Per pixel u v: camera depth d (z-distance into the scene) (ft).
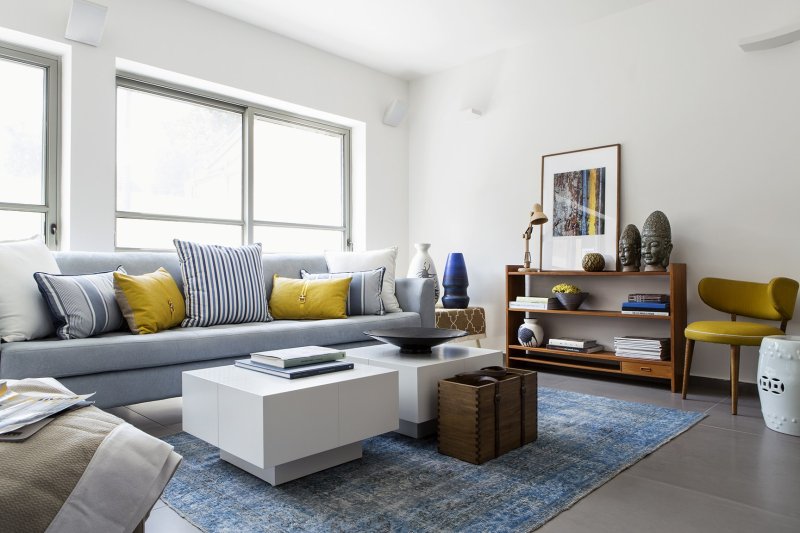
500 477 6.00
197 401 6.25
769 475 6.14
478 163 15.57
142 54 11.34
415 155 17.21
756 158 10.85
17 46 10.28
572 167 13.53
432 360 7.49
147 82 12.10
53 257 8.67
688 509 5.24
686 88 11.76
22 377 6.63
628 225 11.94
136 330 8.29
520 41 14.40
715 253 11.34
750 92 10.93
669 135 12.00
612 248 12.76
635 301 11.58
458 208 16.06
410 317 11.91
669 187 11.98
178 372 8.09
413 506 5.25
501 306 15.06
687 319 11.68
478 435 6.39
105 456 3.18
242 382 5.92
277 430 5.38
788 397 7.75
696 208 11.60
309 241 15.51
